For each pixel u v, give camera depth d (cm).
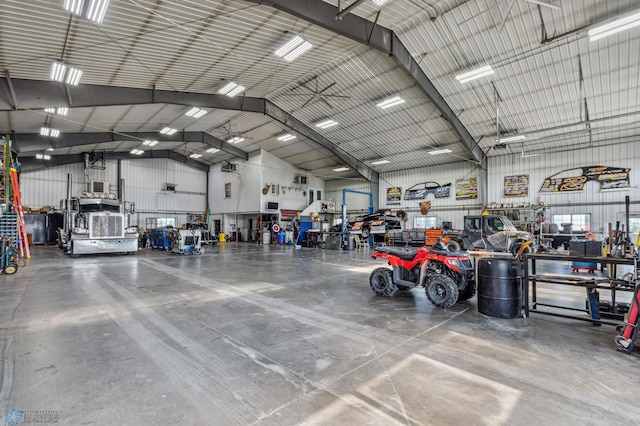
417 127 1158
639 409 180
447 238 1048
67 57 596
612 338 295
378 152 1437
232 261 904
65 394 193
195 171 2019
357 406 181
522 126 1021
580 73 767
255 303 422
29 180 1481
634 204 1004
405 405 182
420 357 251
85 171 1531
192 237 1116
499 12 649
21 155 1322
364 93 998
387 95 988
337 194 1945
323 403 184
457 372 225
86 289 505
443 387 203
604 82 780
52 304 411
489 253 616
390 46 727
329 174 1886
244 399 188
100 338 290
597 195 1070
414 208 1541
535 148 1182
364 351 262
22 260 848
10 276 627
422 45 763
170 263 851
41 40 532
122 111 902
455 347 271
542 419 169
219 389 200
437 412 176
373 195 1662
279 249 1359
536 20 648
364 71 893
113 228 1030
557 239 1024
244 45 661
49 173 1528
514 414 174
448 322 343
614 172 1041
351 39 677
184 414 173
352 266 802
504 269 362
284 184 1781
